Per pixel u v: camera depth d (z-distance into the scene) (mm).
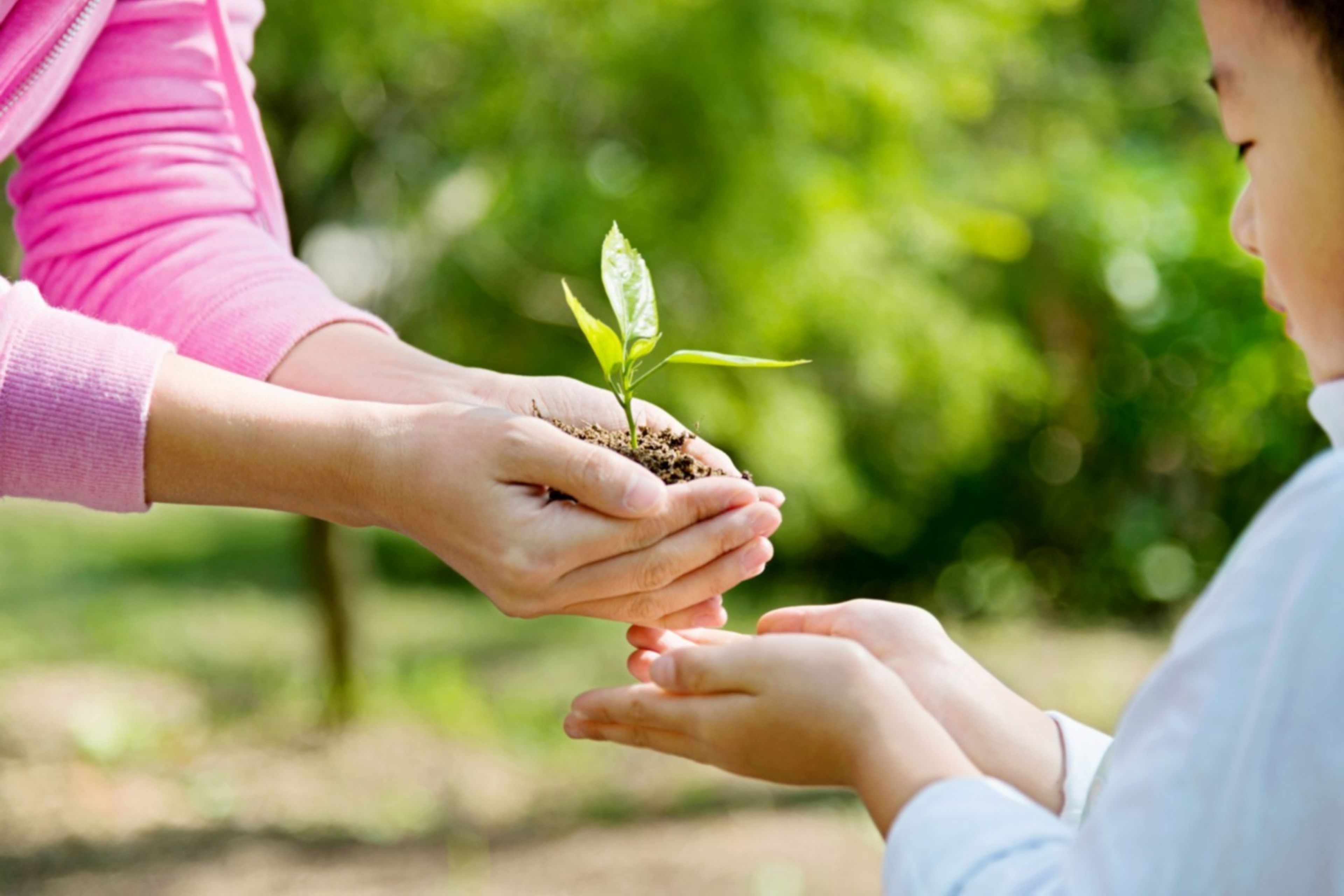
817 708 1060
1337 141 921
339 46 3969
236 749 4809
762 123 4121
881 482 7203
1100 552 7691
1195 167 7277
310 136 4523
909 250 5203
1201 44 7453
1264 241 974
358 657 5066
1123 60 7930
